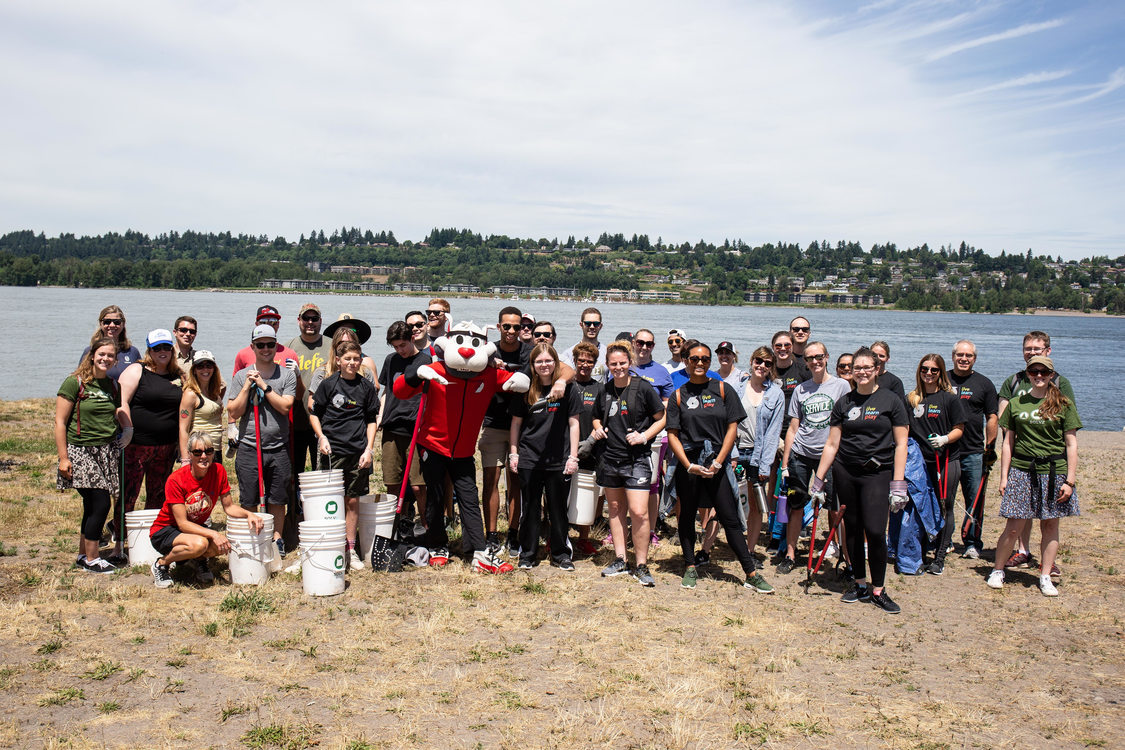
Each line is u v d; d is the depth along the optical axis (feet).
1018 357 207.41
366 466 24.02
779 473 26.58
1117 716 16.08
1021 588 24.21
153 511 23.73
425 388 24.04
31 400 64.49
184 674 16.74
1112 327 579.07
